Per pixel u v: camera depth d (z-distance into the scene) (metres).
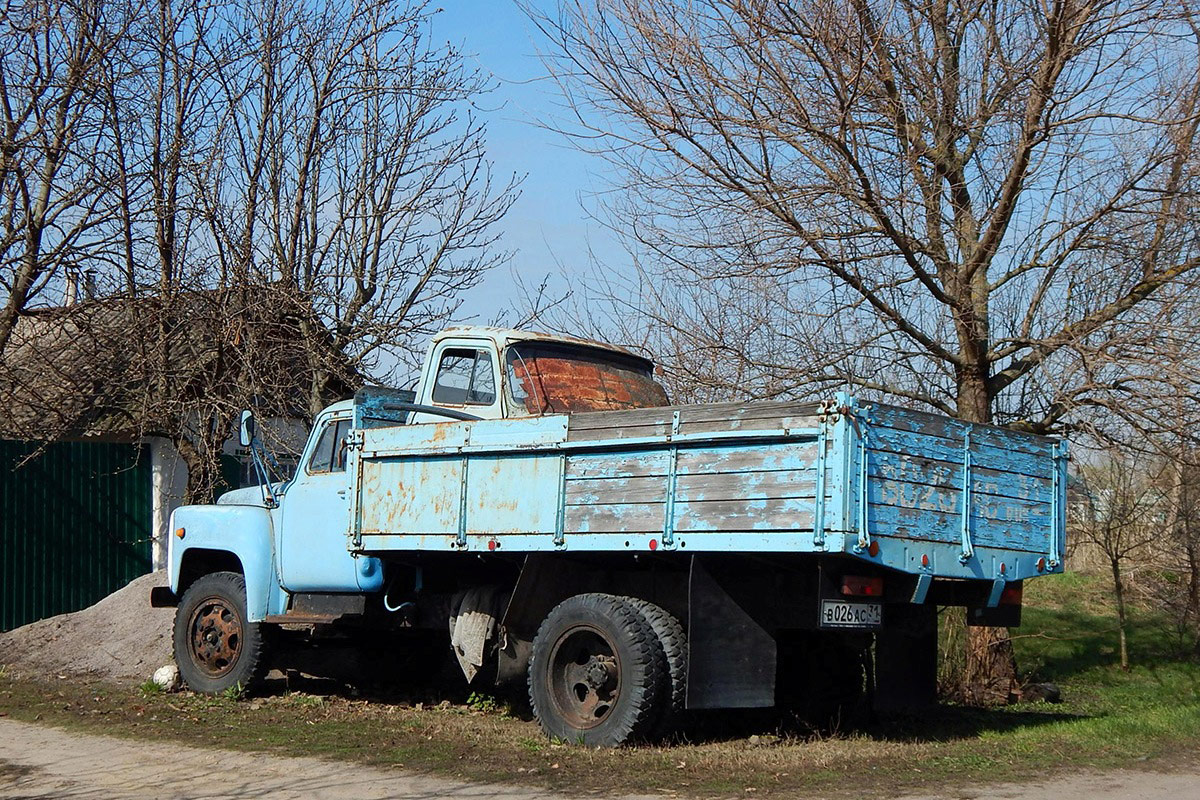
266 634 10.59
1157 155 10.43
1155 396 10.10
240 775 7.02
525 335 9.38
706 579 7.60
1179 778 6.91
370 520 9.45
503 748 7.86
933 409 11.84
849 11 10.55
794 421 7.02
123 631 13.52
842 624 7.42
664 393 9.96
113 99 15.33
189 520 11.21
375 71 16.75
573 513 8.06
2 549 16.52
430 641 11.29
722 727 8.94
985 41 10.96
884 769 7.14
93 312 15.52
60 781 6.97
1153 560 14.27
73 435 17.78
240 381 15.06
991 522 7.94
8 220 15.02
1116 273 11.02
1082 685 12.30
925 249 10.85
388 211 16.62
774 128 10.72
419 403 9.78
